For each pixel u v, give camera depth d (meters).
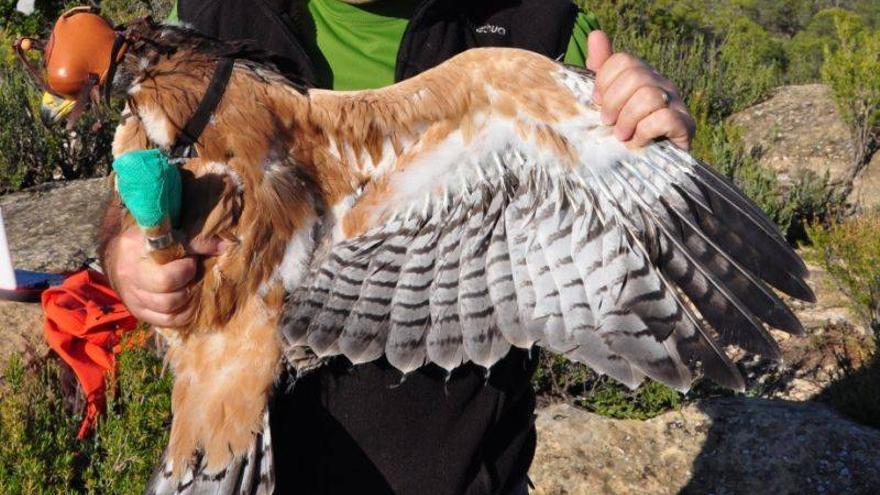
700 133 9.26
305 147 2.33
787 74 18.64
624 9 13.36
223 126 2.27
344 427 2.52
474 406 2.57
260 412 2.37
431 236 2.38
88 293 3.71
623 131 2.29
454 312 2.37
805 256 8.34
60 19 2.24
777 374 6.77
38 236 7.06
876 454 5.52
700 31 18.48
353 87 2.62
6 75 9.45
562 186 2.36
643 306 2.33
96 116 2.36
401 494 2.54
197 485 2.40
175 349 2.40
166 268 2.23
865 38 11.09
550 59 2.42
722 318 2.37
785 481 5.40
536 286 2.35
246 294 2.32
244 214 2.28
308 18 2.61
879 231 7.54
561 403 6.13
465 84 2.36
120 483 3.74
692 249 2.40
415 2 2.62
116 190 2.36
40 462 3.71
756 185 8.93
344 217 2.37
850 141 10.91
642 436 5.71
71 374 4.02
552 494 5.36
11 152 8.72
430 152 2.37
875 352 6.43
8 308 4.94
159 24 2.31
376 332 2.35
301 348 2.40
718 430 5.73
